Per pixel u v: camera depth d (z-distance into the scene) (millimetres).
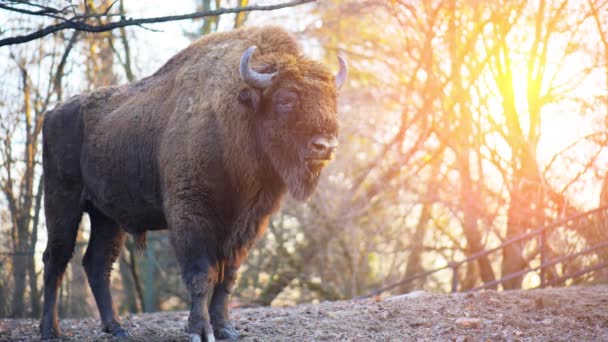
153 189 8906
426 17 21438
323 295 25781
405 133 23391
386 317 9422
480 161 20734
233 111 8062
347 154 25531
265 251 26109
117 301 31781
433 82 21141
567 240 18375
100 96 10023
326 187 24844
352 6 22141
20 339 10023
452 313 9484
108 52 22188
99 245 10078
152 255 23719
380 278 26734
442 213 24141
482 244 22125
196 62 8938
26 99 20016
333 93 7812
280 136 7793
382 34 24297
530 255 19625
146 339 9281
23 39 8711
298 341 8391
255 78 7734
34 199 21250
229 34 9000
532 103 19625
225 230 8242
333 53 25141
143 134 8969
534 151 19578
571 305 9781
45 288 9953
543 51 19422
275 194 8469
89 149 9633
